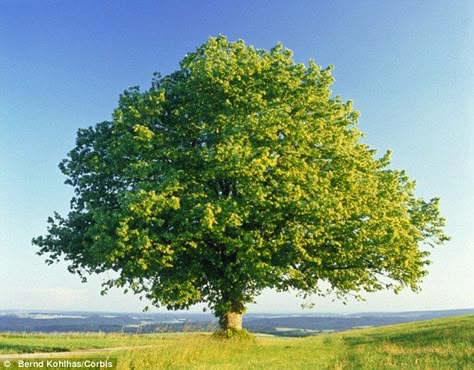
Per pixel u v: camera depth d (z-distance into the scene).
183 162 29.61
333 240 29.41
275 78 31.45
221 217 26.66
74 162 32.88
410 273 31.91
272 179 28.17
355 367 18.06
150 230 27.20
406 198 34.66
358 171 31.31
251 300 32.16
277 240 27.75
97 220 27.56
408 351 22.69
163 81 33.38
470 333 29.22
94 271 32.22
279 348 27.97
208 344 25.27
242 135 28.17
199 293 29.50
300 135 29.31
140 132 28.72
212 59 31.81
